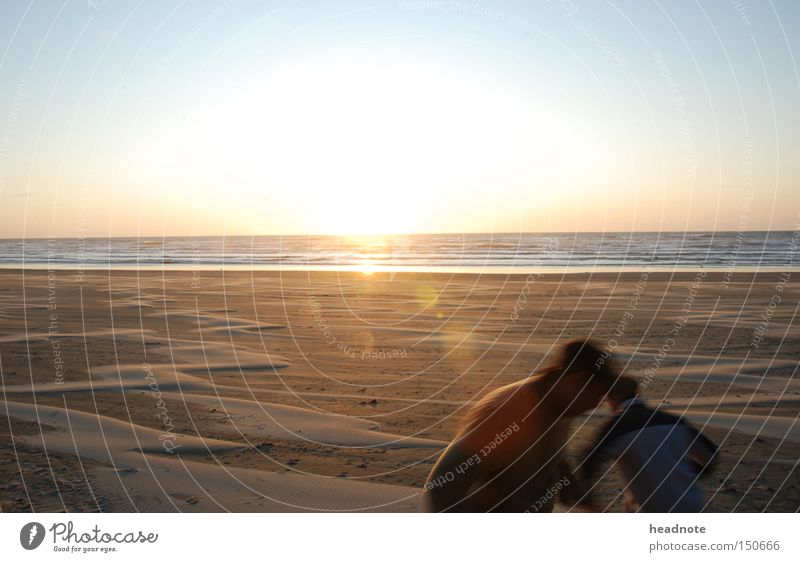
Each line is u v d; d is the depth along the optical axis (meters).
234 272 33.62
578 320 15.24
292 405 7.81
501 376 9.58
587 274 29.19
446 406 7.86
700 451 3.19
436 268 35.91
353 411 7.59
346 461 5.81
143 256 53.91
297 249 63.84
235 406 7.70
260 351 11.47
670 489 3.07
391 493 5.02
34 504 4.72
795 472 5.55
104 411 7.37
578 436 6.49
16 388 8.45
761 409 7.51
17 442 6.14
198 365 10.12
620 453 3.15
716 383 8.80
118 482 5.17
